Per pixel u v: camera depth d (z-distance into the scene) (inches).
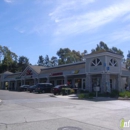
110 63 1115.3
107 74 1082.7
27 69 1947.6
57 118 371.9
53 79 1706.4
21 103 642.2
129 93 933.8
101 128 294.7
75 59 3208.7
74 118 374.0
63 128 288.8
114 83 1290.6
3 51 3639.3
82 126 305.9
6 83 2669.8
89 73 1168.8
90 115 410.9
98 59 1128.8
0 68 3565.5
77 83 1439.5
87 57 1184.8
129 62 2534.5
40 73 1720.0
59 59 3602.4
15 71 3727.9
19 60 4212.6
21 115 403.9
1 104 612.1
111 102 706.8
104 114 426.6
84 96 858.1
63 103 645.9
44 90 1369.3
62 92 1098.7
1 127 294.4
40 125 308.2
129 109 518.9
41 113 431.2
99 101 739.4
